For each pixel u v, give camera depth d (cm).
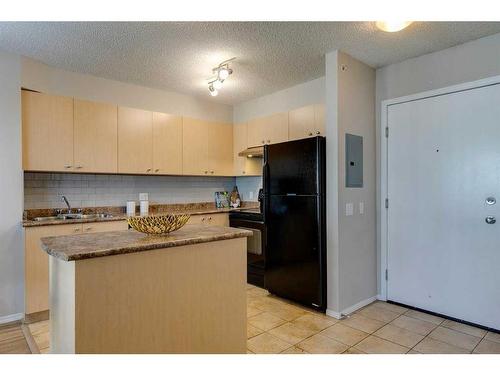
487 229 258
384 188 321
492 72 255
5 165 280
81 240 164
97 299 141
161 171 388
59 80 320
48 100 309
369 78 320
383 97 322
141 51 285
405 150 306
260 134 420
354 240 299
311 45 274
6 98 282
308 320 276
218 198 479
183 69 329
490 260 256
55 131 312
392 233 316
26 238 278
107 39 262
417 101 298
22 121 292
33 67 301
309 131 356
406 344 232
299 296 307
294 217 311
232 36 257
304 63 314
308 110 358
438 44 272
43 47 275
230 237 186
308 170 297
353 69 300
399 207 311
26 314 278
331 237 285
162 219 183
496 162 253
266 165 341
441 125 283
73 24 237
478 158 262
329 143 288
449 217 279
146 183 414
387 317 281
